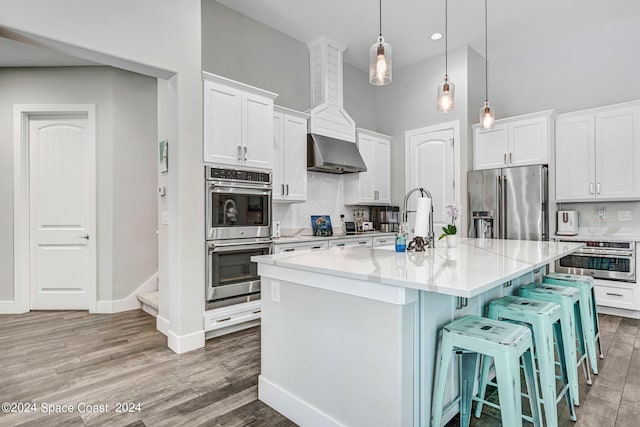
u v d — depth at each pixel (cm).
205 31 372
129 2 263
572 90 456
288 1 380
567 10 396
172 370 257
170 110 303
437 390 163
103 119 412
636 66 414
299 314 195
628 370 252
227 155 328
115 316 391
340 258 212
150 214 436
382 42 245
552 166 434
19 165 402
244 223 341
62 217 414
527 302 199
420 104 524
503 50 493
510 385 141
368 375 162
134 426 191
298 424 193
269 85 432
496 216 444
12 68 403
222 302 323
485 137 476
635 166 388
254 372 254
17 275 402
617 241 379
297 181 422
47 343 309
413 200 528
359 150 503
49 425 192
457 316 195
